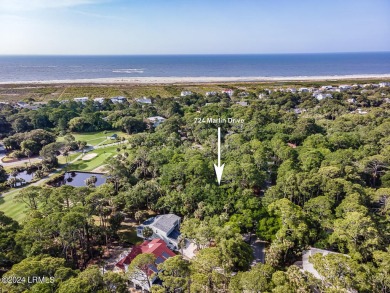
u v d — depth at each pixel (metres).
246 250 42.50
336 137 85.25
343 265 35.47
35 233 42.31
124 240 54.66
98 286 32.59
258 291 32.47
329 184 56.16
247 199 56.16
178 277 34.47
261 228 50.62
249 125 103.88
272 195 59.19
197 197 58.84
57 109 138.38
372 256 41.56
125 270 44.28
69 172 87.94
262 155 75.06
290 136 94.31
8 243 40.53
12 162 96.81
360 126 101.06
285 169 67.25
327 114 135.38
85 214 47.16
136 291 41.75
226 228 45.88
